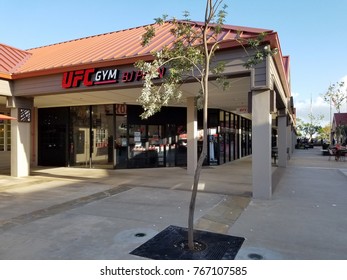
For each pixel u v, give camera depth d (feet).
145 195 27.22
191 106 40.93
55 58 40.60
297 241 15.96
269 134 25.89
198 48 17.80
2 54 42.29
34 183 34.04
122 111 49.62
